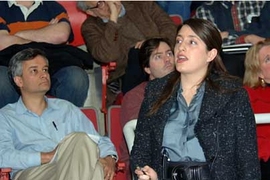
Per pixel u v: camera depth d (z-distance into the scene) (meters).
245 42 5.57
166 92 3.53
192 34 3.46
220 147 3.39
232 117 3.40
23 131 4.27
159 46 4.80
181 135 3.44
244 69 5.01
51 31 5.17
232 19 5.86
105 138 4.29
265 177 4.27
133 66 5.10
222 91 3.44
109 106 5.03
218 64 3.53
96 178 3.77
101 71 5.16
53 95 4.88
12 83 4.48
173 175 3.40
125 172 4.46
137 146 3.56
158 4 6.02
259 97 4.57
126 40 5.43
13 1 5.29
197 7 6.11
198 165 3.39
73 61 4.92
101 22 5.33
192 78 3.52
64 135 4.33
